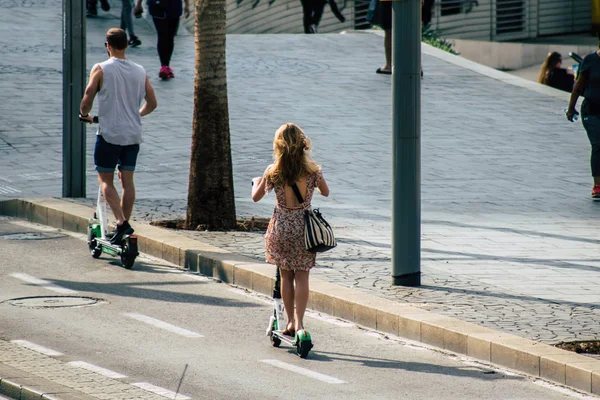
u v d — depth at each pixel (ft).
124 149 79.66
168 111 141.90
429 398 49.60
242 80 162.09
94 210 91.71
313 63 176.96
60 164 117.08
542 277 71.97
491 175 117.08
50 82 154.40
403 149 67.97
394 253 68.49
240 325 62.59
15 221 94.53
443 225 91.76
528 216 96.84
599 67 104.73
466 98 157.89
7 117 135.64
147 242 81.56
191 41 189.26
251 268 71.61
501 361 54.95
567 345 55.26
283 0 237.04
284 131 57.57
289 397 49.24
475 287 68.54
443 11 240.53
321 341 59.62
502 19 250.98
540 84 171.01
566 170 120.88
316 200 102.37
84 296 68.39
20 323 61.36
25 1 214.07
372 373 53.62
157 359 55.11
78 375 51.03
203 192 86.79
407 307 62.54
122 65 79.51
